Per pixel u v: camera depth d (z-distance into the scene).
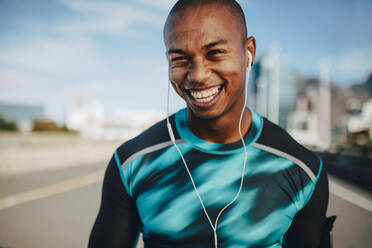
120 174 0.91
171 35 0.77
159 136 0.95
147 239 0.93
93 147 16.78
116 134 43.09
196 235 0.85
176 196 0.87
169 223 0.86
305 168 0.89
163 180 0.89
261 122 0.96
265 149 0.90
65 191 6.49
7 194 6.24
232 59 0.76
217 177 0.88
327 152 11.77
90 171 10.21
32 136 16.97
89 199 5.70
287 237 0.96
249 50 0.89
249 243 0.85
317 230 0.92
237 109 0.86
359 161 8.35
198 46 0.74
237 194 0.86
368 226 3.84
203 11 0.74
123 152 0.94
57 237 3.65
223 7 0.76
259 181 0.87
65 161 12.99
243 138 0.91
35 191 6.54
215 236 0.84
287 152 0.90
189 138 0.92
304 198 0.89
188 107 0.90
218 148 0.90
